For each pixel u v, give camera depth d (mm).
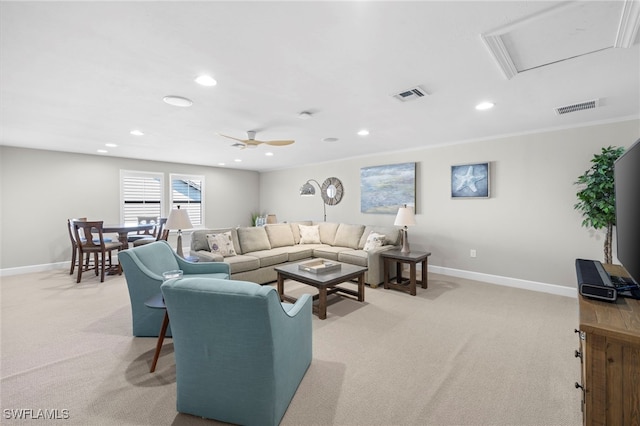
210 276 3055
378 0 1350
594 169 3100
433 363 2139
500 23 1543
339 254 4605
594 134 3381
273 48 1787
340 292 3836
